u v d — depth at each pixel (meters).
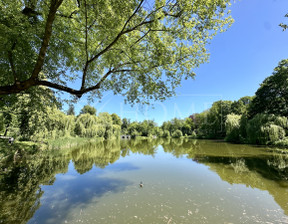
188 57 6.26
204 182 7.05
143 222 4.03
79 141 25.41
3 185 6.55
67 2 5.78
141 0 4.18
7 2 4.05
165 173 8.54
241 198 5.41
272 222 4.00
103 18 4.64
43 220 4.14
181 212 4.53
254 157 12.06
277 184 6.60
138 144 26.64
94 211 4.61
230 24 5.12
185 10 4.34
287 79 20.77
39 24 5.15
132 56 6.30
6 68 5.33
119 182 7.16
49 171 8.79
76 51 6.84
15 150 11.85
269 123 18.81
